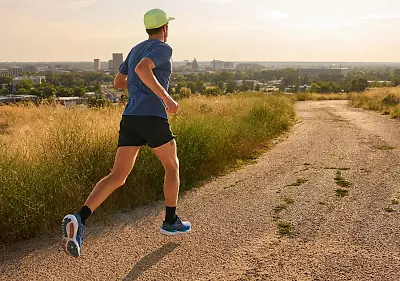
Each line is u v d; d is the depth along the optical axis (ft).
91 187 16.97
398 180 20.35
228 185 20.30
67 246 10.95
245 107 45.14
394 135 35.55
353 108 72.95
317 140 33.68
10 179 14.87
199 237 13.75
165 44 12.32
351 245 12.85
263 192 18.92
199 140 22.66
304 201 17.39
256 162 25.70
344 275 10.98
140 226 14.93
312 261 11.81
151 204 17.47
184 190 19.49
